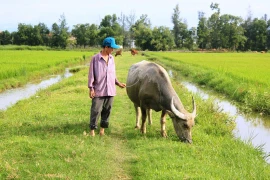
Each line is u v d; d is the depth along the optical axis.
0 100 12.73
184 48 87.19
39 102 9.93
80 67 27.52
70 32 86.69
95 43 81.44
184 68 24.66
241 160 5.27
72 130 6.49
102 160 5.09
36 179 4.26
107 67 6.20
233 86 14.35
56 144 5.57
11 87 16.25
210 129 7.48
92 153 5.25
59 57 35.78
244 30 85.31
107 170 4.79
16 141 5.59
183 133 6.05
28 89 15.85
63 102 9.57
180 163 4.91
